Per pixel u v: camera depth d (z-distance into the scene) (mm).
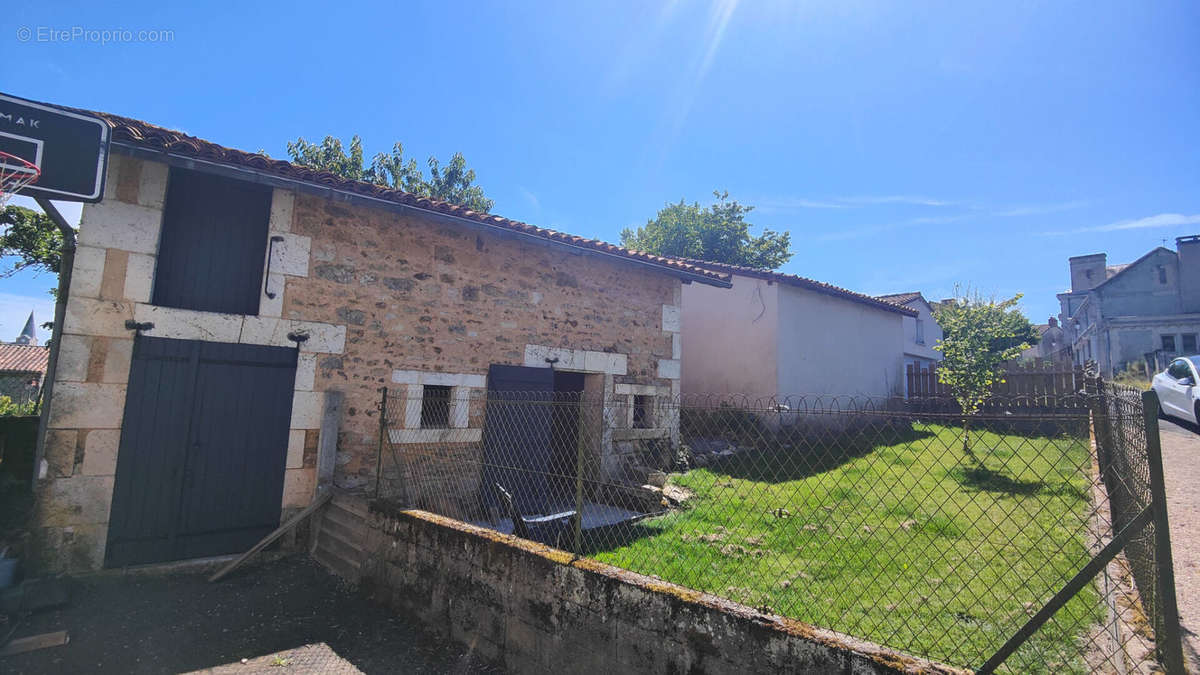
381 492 5832
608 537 5664
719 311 12180
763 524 5547
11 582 4055
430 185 22578
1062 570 3920
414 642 3736
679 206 21375
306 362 5574
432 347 6367
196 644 3643
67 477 4508
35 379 18312
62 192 4133
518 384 6984
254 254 5527
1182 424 9500
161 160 4676
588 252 7367
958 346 10133
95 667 3316
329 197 5523
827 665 2205
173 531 4859
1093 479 5227
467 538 3760
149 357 4855
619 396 8086
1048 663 2855
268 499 5309
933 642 3158
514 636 3340
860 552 4633
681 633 2633
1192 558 3928
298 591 4543
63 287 4840
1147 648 2711
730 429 9148
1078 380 10102
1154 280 21531
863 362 14023
